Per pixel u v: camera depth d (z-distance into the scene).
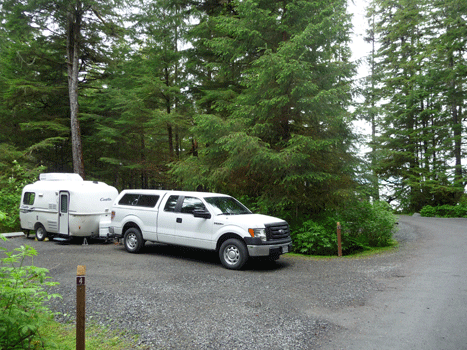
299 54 10.95
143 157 22.98
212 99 15.84
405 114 27.03
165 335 4.33
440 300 5.66
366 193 11.32
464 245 11.16
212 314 5.06
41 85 20.77
